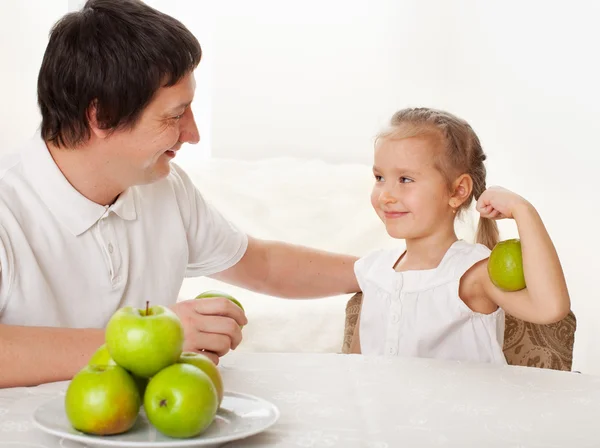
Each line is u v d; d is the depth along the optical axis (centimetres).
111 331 94
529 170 369
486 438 102
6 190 147
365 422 107
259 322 314
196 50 142
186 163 392
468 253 178
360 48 432
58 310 149
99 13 139
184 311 129
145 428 98
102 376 94
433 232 181
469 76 410
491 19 394
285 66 432
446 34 422
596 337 326
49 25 375
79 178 150
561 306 154
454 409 114
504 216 162
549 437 103
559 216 353
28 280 143
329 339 313
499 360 174
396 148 178
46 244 148
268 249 189
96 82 137
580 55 337
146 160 148
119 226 158
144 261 163
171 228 169
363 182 386
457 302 175
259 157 436
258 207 371
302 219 369
